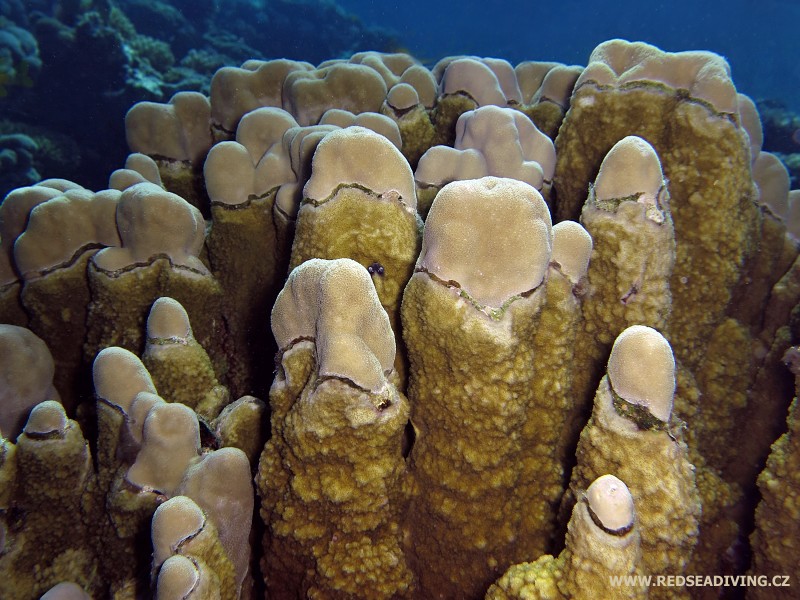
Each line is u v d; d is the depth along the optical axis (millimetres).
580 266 1538
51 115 8984
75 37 8750
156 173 2895
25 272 2250
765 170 2510
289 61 3166
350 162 1576
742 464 2346
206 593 1229
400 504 1523
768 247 2535
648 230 1610
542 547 1594
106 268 2180
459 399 1398
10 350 1972
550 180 2346
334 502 1379
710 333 2129
